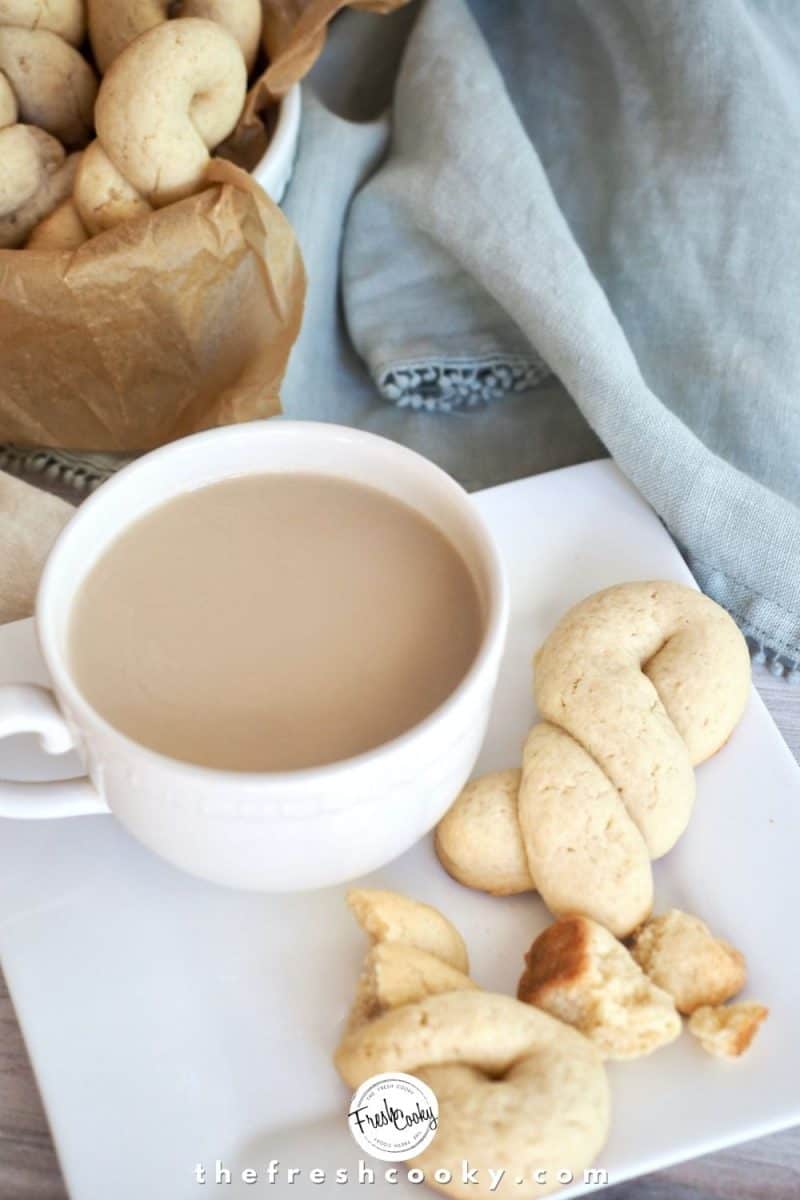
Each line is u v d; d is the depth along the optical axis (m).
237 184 0.51
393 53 0.65
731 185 0.56
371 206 0.59
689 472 0.49
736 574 0.50
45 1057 0.40
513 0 0.62
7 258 0.51
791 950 0.41
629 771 0.42
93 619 0.41
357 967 0.42
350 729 0.39
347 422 0.59
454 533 0.42
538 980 0.40
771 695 0.49
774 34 0.60
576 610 0.46
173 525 0.43
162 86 0.50
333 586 0.42
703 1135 0.38
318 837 0.39
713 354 0.54
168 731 0.39
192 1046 0.40
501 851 0.42
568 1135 0.37
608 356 0.52
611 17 0.59
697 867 0.42
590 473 0.51
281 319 0.54
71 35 0.54
